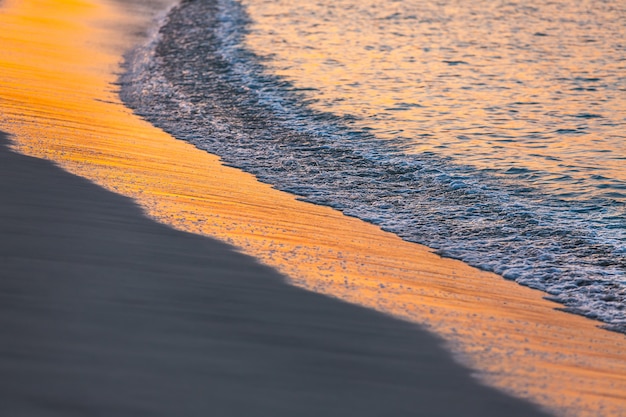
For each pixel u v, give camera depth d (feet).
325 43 185.57
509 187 84.38
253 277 46.09
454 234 67.87
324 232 62.64
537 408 34.91
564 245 66.90
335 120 111.75
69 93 109.81
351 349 37.86
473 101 132.57
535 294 55.06
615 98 143.23
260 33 196.03
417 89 139.23
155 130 96.17
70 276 40.57
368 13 241.55
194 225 55.72
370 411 31.83
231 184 73.92
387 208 74.08
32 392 28.78
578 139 109.70
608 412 35.81
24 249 43.60
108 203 56.54
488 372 37.96
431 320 44.42
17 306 35.78
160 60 154.40
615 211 77.46
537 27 232.12
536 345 43.83
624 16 260.42
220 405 30.17
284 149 94.02
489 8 264.93
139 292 40.16
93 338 33.86
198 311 39.17
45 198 54.95
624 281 58.95
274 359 35.06
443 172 88.38
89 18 203.62
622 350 45.65
